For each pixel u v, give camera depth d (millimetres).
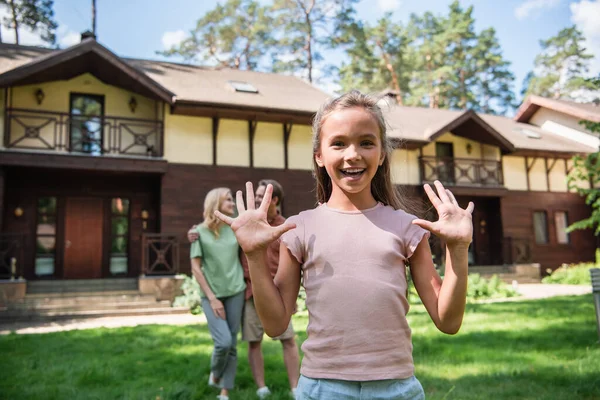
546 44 33281
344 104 1427
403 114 18281
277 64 24500
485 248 18031
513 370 3793
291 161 14312
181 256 12852
